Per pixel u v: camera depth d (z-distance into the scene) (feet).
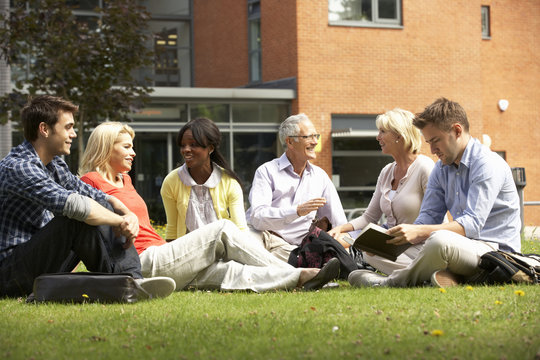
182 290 15.98
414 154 18.95
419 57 62.95
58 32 39.42
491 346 8.93
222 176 18.95
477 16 64.69
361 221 19.75
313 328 10.32
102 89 39.88
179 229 18.95
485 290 14.03
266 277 15.35
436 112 16.42
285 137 19.97
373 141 62.95
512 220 16.40
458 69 64.08
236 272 15.57
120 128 17.08
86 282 13.37
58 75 38.34
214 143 18.70
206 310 12.35
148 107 59.36
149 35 41.57
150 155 60.03
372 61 61.72
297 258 17.84
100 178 16.84
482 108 69.77
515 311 11.35
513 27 71.10
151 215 59.93
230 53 68.03
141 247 16.63
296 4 59.88
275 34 62.54
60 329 10.54
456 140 16.42
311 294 14.29
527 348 8.71
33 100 14.92
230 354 8.76
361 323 10.65
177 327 10.55
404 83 62.54
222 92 59.72
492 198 16.07
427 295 13.52
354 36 61.26
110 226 14.05
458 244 15.14
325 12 60.59
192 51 71.20
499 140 70.64
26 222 14.73
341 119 61.46
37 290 13.48
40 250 13.97
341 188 61.93
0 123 40.01
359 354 8.63
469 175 16.38
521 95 71.46
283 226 18.83
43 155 14.92
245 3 66.33
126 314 11.78
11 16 38.60
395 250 15.78
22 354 8.92
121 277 13.35
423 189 18.74
